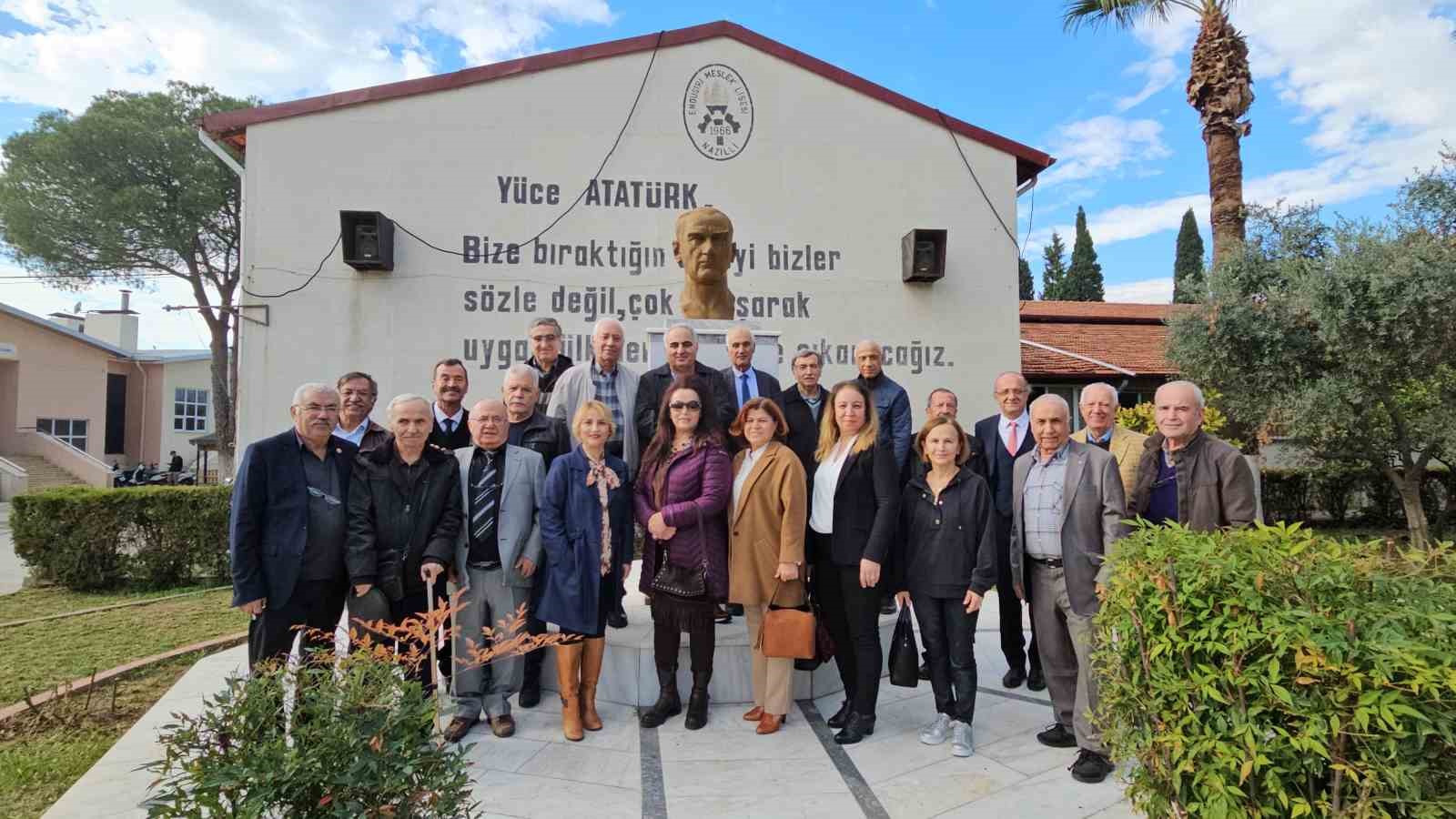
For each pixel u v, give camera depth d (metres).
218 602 7.40
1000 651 5.38
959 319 9.83
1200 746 2.12
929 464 3.85
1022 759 3.51
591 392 4.58
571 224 9.20
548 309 9.09
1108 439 4.23
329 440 3.65
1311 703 1.93
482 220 9.01
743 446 4.43
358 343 8.68
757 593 3.72
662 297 9.32
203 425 32.88
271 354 8.54
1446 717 1.79
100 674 4.93
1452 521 12.25
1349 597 2.00
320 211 8.72
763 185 9.59
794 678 4.36
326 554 3.53
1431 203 9.04
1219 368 9.37
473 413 3.86
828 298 9.62
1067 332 16.97
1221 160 11.70
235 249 25.84
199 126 8.61
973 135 9.97
